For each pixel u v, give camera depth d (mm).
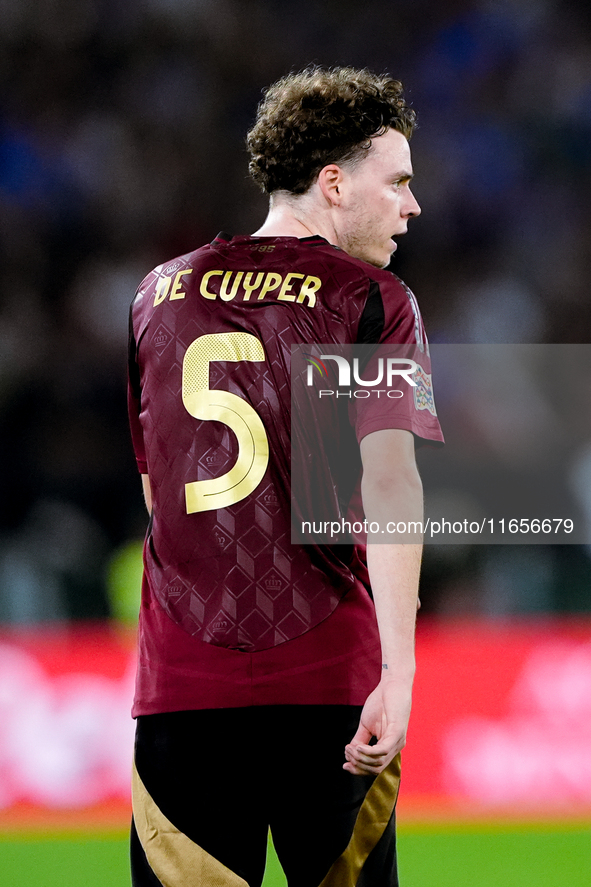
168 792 6328
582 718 17234
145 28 37875
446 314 35531
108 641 17500
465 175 37250
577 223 37031
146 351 6781
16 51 37062
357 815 6344
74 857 14781
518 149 37688
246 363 6402
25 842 15570
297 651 6227
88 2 37562
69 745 16719
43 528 29188
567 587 26359
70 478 32062
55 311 34625
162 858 6297
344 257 6590
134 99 37500
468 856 14867
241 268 6648
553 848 15242
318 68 7480
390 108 6906
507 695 17297
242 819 6312
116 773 16734
